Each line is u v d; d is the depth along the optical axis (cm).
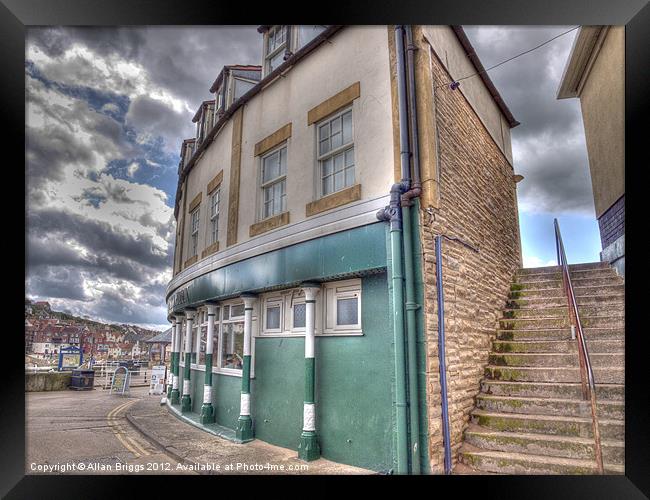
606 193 798
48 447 684
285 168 765
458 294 572
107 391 1702
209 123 1210
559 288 783
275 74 782
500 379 616
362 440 527
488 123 847
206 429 802
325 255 594
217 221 1009
